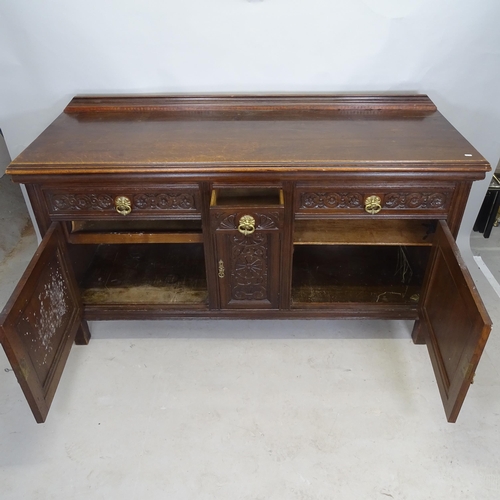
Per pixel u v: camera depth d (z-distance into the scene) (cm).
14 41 142
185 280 155
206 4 137
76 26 140
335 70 149
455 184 120
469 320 105
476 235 205
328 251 168
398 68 149
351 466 120
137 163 116
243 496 114
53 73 149
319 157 118
